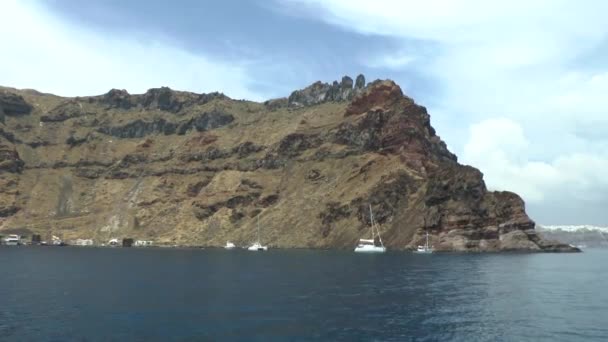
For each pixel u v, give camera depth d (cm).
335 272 13212
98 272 13638
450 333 5938
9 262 17512
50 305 7775
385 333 5928
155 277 12194
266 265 15800
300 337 5722
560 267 15125
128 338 5656
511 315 7006
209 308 7488
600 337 5784
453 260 17450
